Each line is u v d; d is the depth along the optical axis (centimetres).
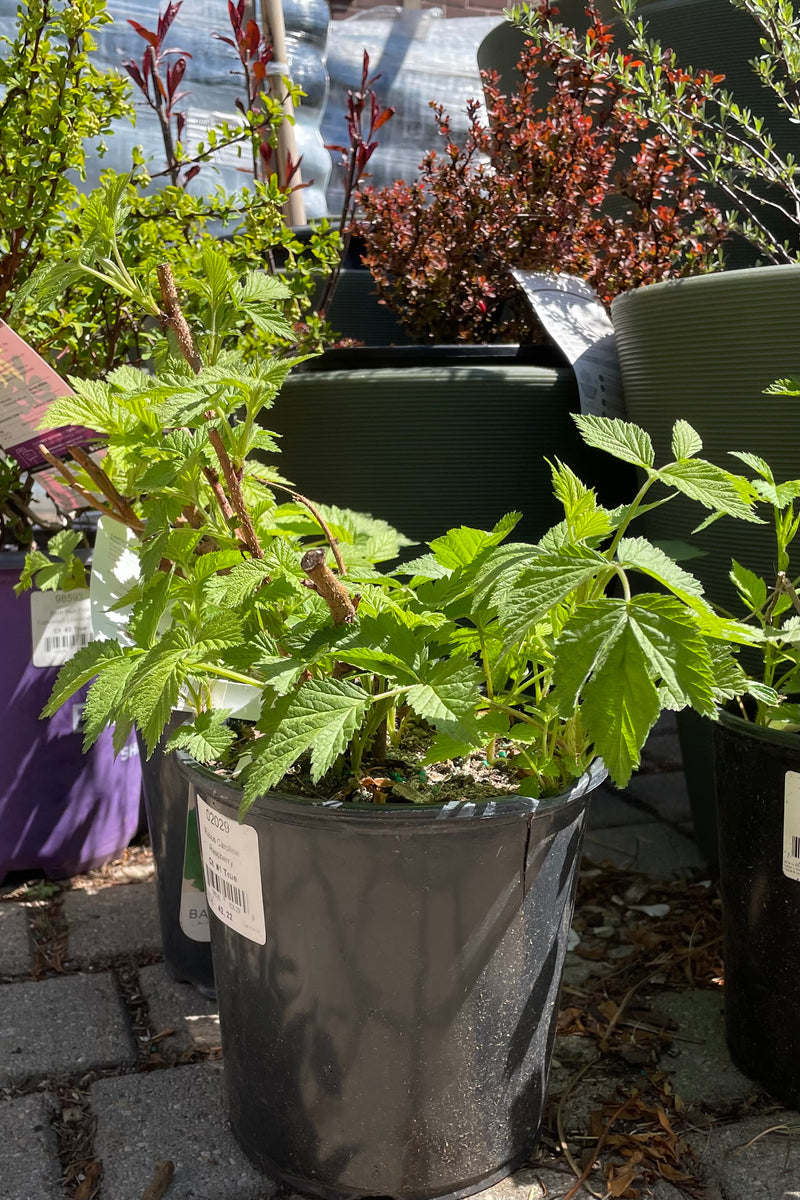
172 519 107
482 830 98
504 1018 107
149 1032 144
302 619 106
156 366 107
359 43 393
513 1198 112
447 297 214
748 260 226
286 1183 113
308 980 103
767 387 145
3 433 137
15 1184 114
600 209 245
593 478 187
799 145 216
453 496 181
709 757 177
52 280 102
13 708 176
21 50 169
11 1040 141
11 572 170
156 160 303
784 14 169
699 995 150
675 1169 116
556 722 106
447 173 217
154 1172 116
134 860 199
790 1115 125
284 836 101
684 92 194
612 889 181
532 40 233
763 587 128
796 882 119
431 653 103
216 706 115
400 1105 105
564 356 188
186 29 313
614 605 82
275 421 187
